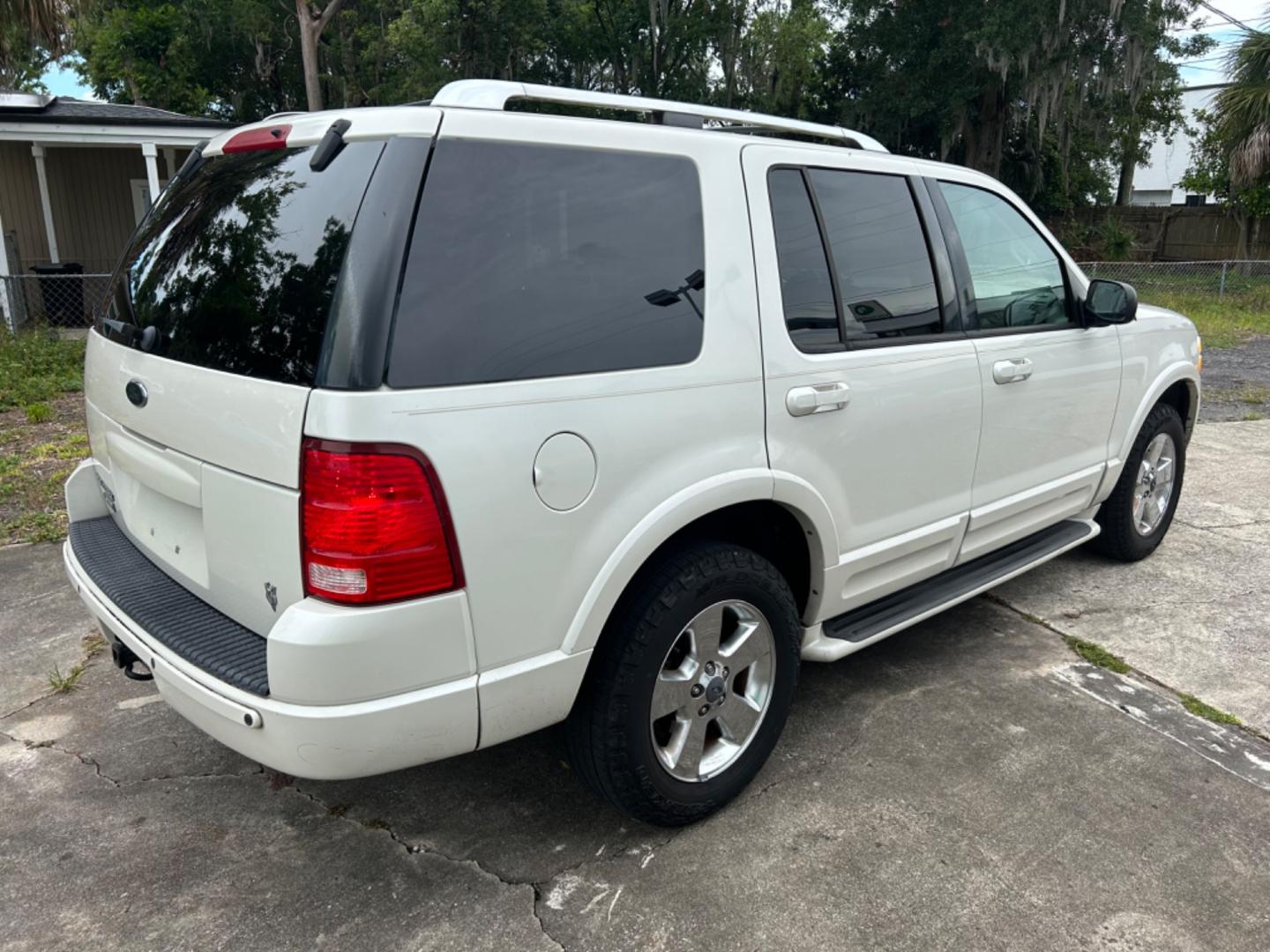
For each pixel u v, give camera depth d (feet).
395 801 9.37
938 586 11.51
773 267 8.87
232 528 7.23
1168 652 12.53
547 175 7.45
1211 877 8.25
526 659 7.32
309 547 6.57
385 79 94.12
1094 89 73.92
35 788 9.55
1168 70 73.00
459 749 7.22
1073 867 8.37
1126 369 13.70
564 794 9.51
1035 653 12.53
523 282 7.18
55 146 49.93
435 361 6.66
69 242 51.65
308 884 8.20
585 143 7.73
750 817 9.10
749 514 9.32
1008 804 9.27
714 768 8.96
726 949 7.47
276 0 86.17
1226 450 23.13
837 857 8.52
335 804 9.33
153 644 7.59
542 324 7.24
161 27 92.43
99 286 47.16
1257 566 15.56
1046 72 70.23
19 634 13.00
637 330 7.79
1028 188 90.84
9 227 50.29
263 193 7.58
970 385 10.86
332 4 75.36
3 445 23.61
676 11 85.71
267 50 94.99
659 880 8.23
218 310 7.47
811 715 10.96
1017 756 10.09
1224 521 17.85
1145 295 57.57
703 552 8.36
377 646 6.55
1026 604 14.11
